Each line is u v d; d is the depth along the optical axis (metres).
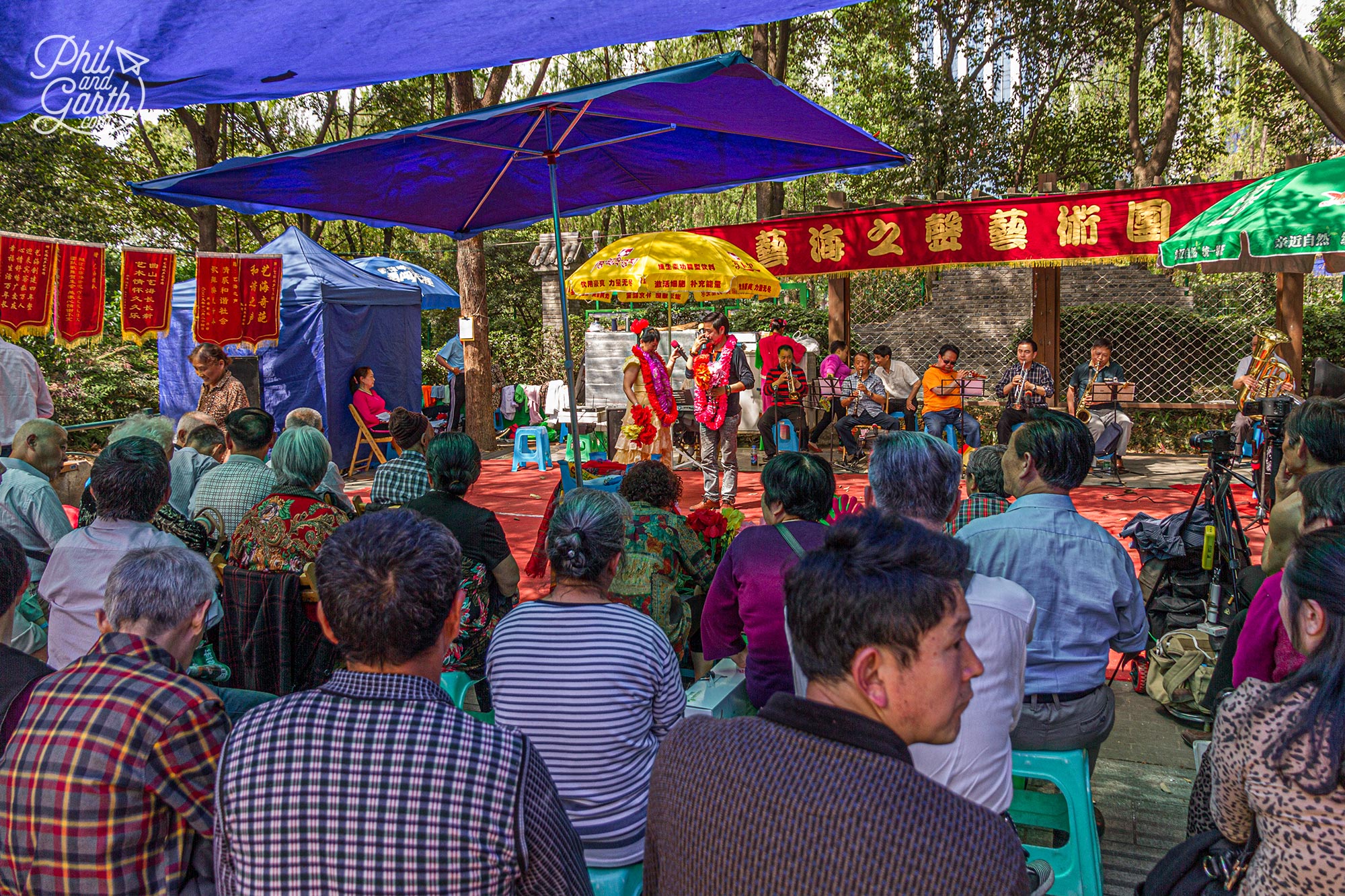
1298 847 1.56
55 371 14.85
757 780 1.13
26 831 1.80
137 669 1.91
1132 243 9.37
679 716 2.42
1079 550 2.72
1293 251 5.04
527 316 25.30
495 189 5.18
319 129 22.02
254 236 21.67
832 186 28.44
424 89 21.12
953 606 1.20
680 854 1.18
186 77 2.41
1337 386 6.05
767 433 10.55
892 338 16.34
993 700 2.25
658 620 3.44
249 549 3.45
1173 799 3.49
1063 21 21.95
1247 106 23.08
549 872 1.46
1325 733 1.55
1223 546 4.36
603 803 2.28
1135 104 19.20
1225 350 12.16
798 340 12.80
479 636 3.62
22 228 15.66
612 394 14.13
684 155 4.79
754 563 2.84
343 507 4.26
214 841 1.53
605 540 2.40
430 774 1.38
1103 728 2.77
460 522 3.66
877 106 24.56
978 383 10.14
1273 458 5.40
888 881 1.04
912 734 1.21
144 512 3.13
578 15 2.47
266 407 11.20
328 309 11.08
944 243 10.00
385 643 1.47
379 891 1.36
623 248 8.80
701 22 2.43
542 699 2.28
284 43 2.48
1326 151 22.77
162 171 18.38
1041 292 10.95
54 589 3.09
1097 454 9.85
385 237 23.25
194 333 7.62
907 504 2.66
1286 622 1.78
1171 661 4.21
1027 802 2.83
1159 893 1.90
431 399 15.69
